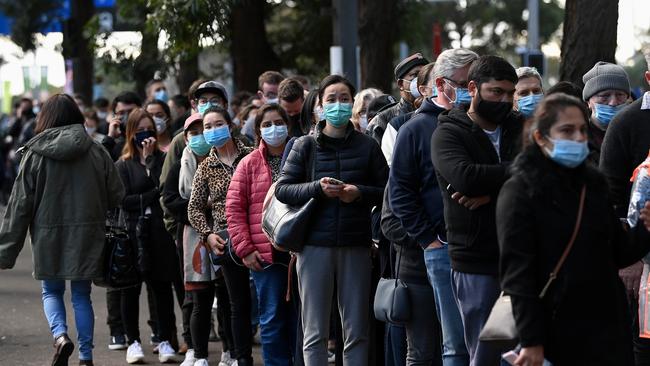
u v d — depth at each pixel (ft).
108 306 40.04
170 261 36.96
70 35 93.20
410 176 25.45
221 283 34.78
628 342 20.34
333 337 34.22
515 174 20.10
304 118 33.47
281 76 42.27
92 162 33.83
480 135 23.44
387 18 61.05
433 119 25.57
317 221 28.63
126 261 35.60
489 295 23.36
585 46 40.47
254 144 38.70
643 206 22.71
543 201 19.83
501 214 20.04
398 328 28.86
